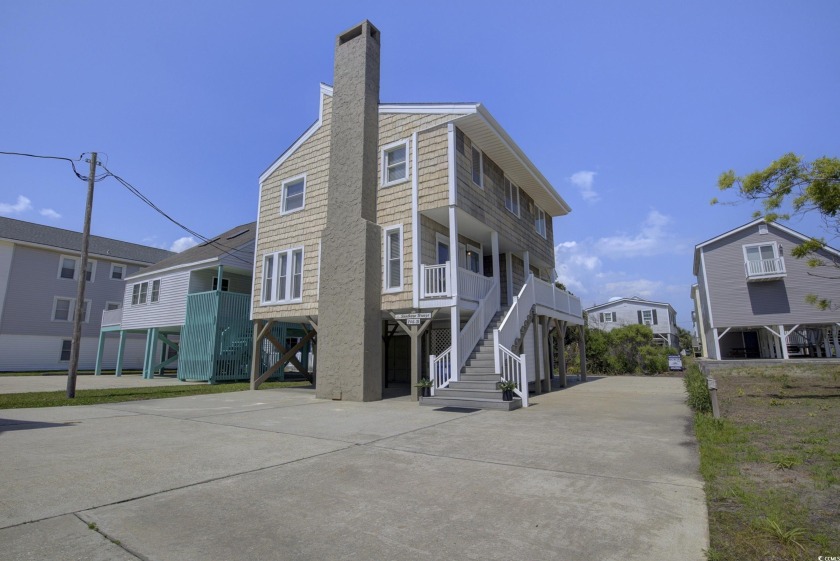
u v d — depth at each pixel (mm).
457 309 11742
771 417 8031
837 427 6980
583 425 7938
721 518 3656
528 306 13922
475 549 3174
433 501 4125
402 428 7695
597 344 27141
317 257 14945
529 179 17438
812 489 4277
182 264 21719
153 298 23578
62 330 31500
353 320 12352
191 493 4332
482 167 14664
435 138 12938
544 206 20906
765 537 3279
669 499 4125
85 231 13656
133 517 3730
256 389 16031
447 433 7234
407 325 12648
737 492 4203
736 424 7457
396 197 13250
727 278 26531
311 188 15594
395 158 13742
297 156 16219
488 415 9141
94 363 32531
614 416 8977
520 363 10672
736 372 18156
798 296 24859
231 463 5418
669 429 7547
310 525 3596
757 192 11008
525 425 7941
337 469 5164
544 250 20594
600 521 3639
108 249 34812
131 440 6730
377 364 12422
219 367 19250
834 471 4812
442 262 14273
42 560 2963
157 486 4527
